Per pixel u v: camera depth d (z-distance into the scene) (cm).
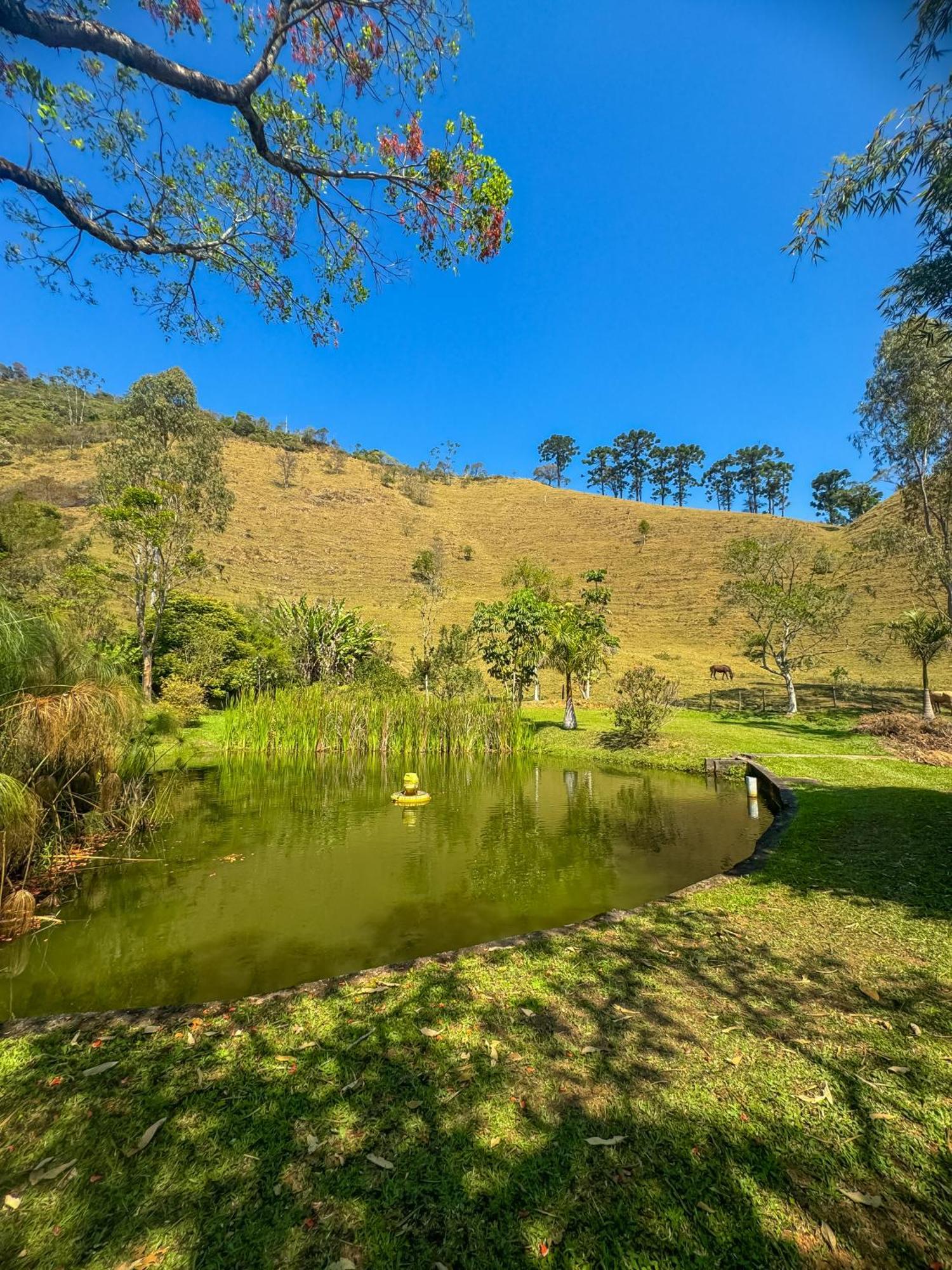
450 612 3812
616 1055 216
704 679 2609
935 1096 192
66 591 1784
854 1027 232
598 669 1733
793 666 2020
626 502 6906
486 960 302
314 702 1376
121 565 2672
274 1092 198
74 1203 154
